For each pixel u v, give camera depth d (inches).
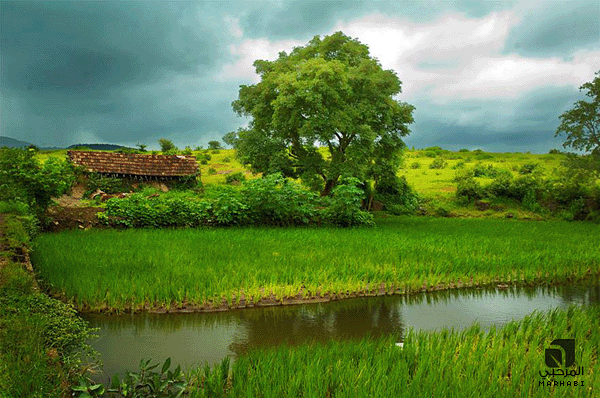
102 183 1315.2
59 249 530.0
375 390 212.4
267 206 893.8
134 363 282.2
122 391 205.2
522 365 243.3
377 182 1422.2
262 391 215.6
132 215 802.8
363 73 1050.1
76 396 207.3
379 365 238.8
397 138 1148.5
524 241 748.0
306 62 1008.2
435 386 221.0
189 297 395.2
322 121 965.8
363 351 267.6
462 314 399.5
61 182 760.3
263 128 1120.2
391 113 1092.5
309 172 1085.8
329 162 1103.0
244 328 350.6
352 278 464.1
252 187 892.0
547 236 850.1
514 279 529.0
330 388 225.5
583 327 315.3
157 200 861.2
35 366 194.1
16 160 735.7
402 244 666.2
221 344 318.7
